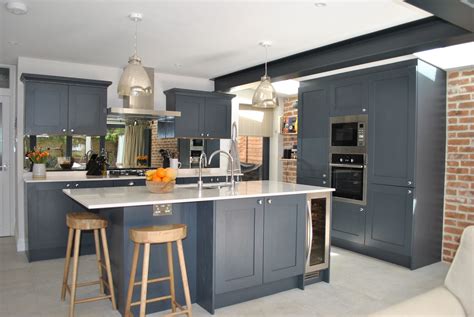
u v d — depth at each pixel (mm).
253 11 3115
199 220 3154
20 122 4812
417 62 4047
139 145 5715
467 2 2293
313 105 5340
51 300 3193
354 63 3969
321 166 5207
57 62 4984
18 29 3662
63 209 4426
